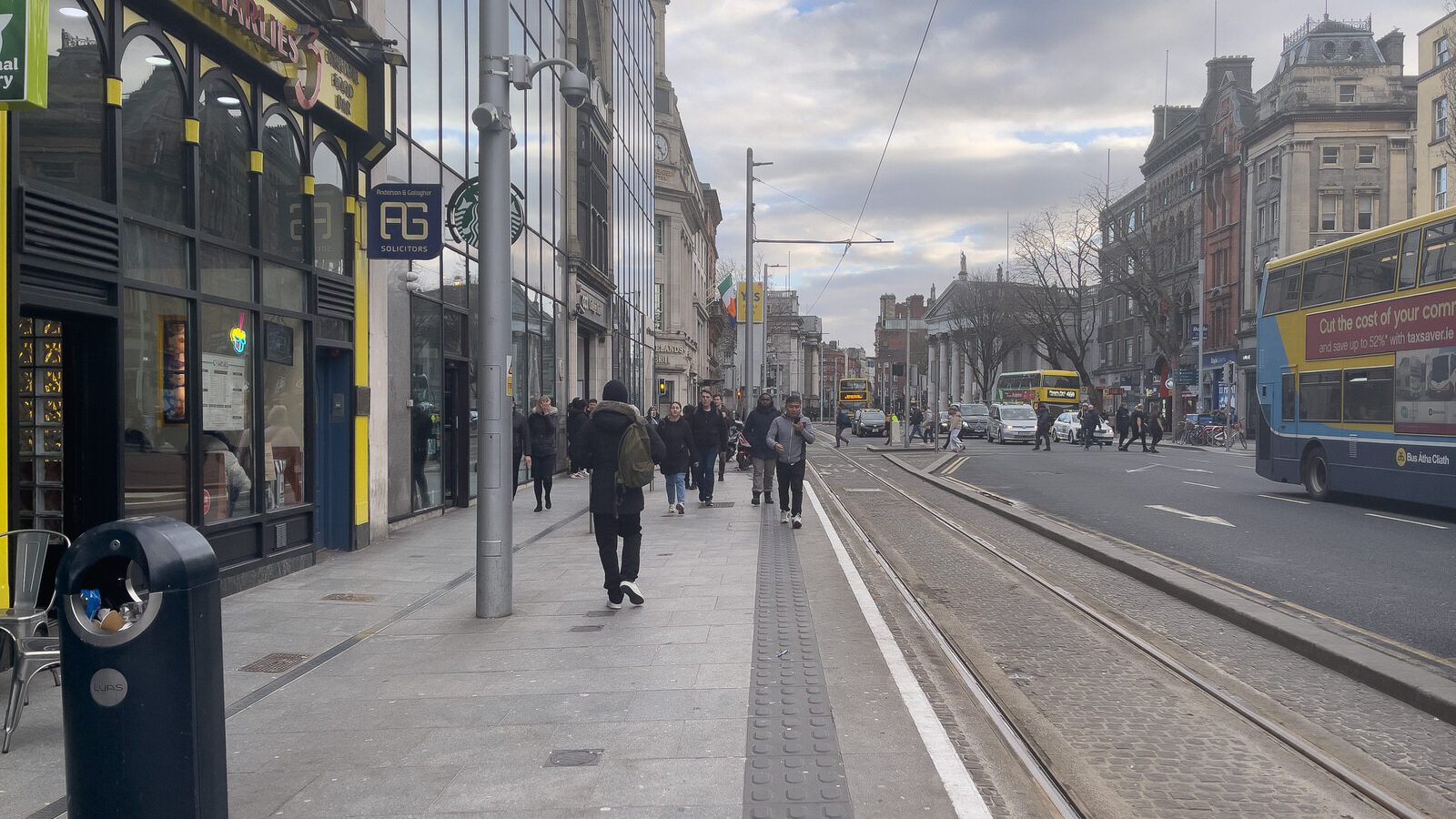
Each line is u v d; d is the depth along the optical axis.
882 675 6.14
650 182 40.38
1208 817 4.22
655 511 16.11
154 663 3.46
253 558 9.57
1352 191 49.06
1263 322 19.58
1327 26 51.12
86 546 3.56
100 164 7.30
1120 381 73.31
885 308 160.00
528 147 20.00
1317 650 6.85
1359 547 11.80
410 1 13.77
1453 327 13.94
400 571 10.39
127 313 7.65
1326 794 4.50
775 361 88.12
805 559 10.96
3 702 5.84
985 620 8.18
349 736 5.18
